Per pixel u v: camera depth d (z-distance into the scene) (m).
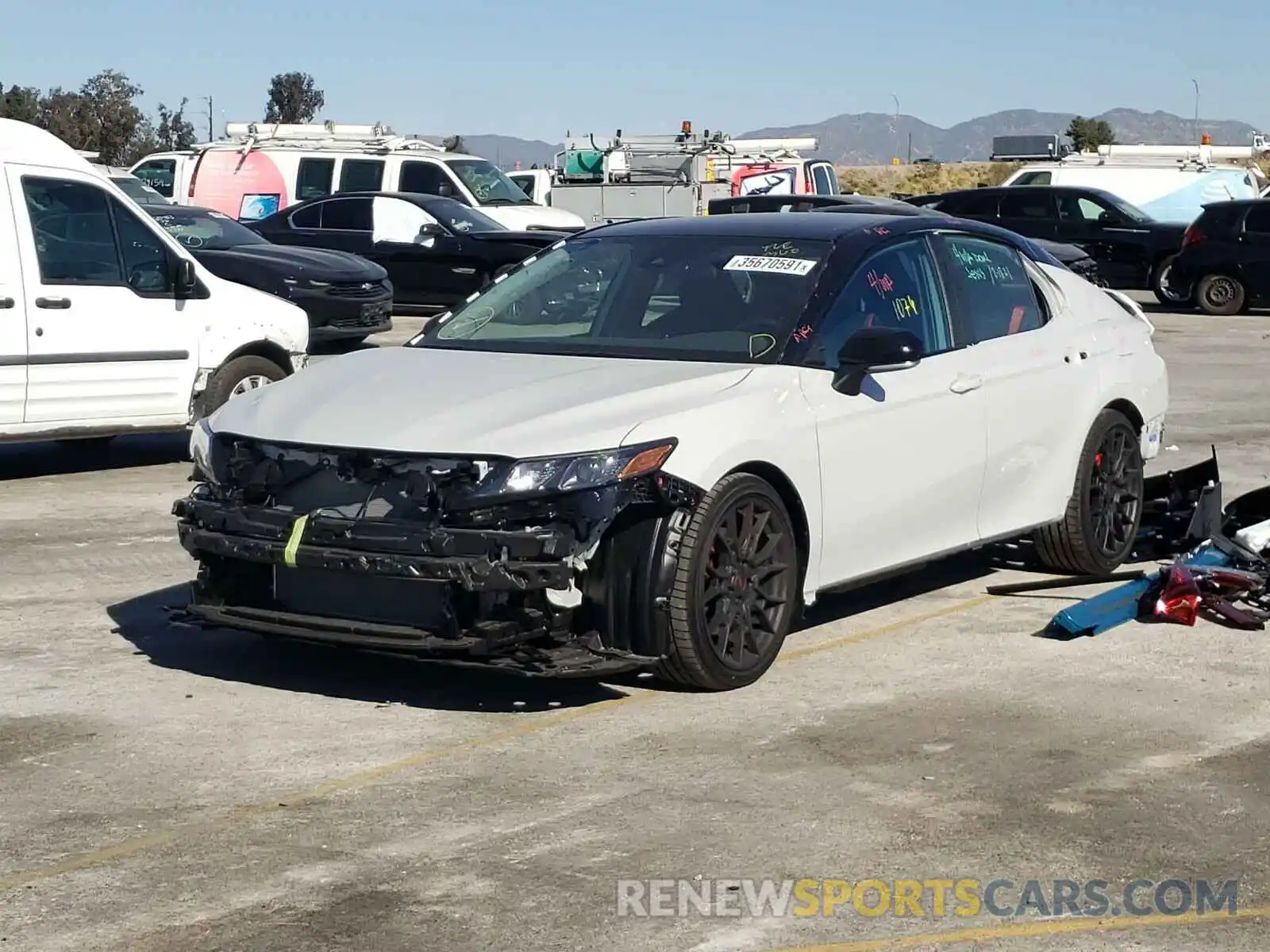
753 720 5.66
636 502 5.53
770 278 6.58
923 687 6.08
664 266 6.81
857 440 6.34
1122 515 7.91
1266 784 5.09
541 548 5.38
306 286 16.55
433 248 21.80
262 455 5.80
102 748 5.39
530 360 6.36
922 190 67.75
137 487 10.43
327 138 27.05
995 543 7.58
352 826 4.70
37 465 11.31
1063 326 7.63
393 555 5.44
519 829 4.68
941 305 6.99
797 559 6.21
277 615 5.75
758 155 32.47
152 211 17.94
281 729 5.58
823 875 4.37
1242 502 7.66
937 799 4.93
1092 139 79.19
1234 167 32.47
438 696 5.96
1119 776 5.14
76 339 10.16
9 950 3.92
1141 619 7.11
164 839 4.61
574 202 32.59
